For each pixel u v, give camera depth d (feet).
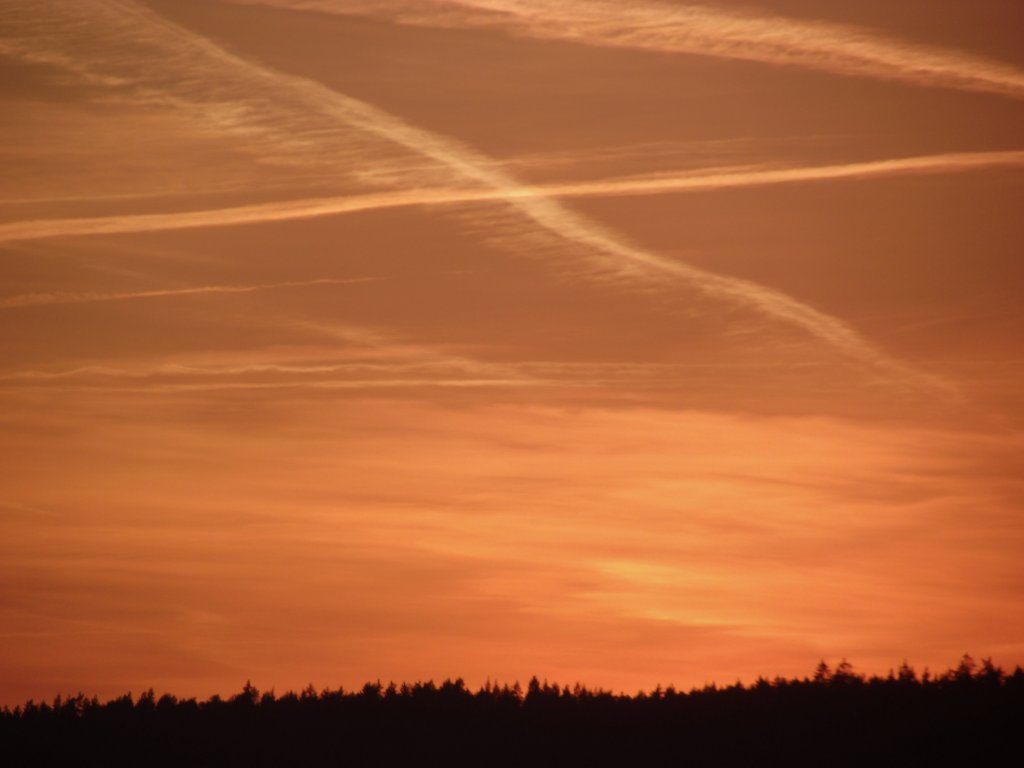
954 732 551.59
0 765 597.93
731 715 593.42
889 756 542.16
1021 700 567.18
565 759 577.43
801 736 563.48
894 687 593.01
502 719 613.93
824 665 616.39
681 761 565.12
